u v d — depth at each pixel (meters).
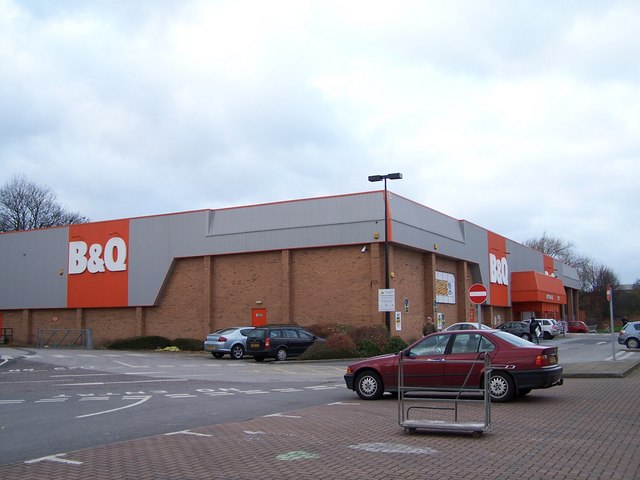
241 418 12.34
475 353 13.91
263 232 38.44
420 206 39.69
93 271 45.31
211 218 40.81
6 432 10.84
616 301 111.19
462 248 45.53
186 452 8.90
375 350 31.23
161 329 42.12
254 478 7.40
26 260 49.12
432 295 40.00
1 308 49.91
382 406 13.63
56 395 16.42
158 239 42.50
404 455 8.52
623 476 7.26
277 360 30.12
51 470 7.90
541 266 70.69
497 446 9.02
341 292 36.00
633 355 30.84
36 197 75.94
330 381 20.28
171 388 18.09
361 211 35.78
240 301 39.09
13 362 28.33
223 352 32.41
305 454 8.68
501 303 54.97
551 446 8.98
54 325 47.56
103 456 8.68
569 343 46.44
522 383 13.38
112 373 23.25
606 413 11.99
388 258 32.44
